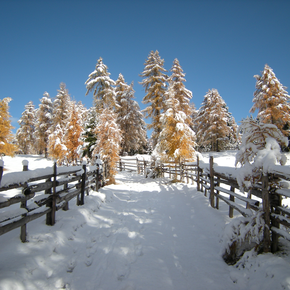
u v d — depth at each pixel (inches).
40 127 1211.2
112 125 492.1
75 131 716.7
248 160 128.7
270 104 780.6
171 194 323.0
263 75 810.2
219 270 111.7
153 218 206.8
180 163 447.5
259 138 128.9
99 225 187.0
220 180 203.6
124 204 275.7
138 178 601.9
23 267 102.3
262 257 106.1
